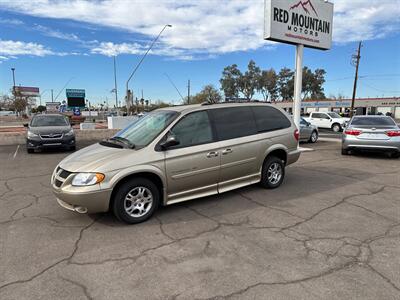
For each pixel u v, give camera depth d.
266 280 2.96
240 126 5.52
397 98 58.78
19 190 6.30
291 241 3.78
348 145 10.09
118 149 4.59
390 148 9.48
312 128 15.08
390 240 3.77
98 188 4.05
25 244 3.78
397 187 6.20
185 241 3.83
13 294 2.78
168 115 4.99
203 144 4.93
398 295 2.70
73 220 4.55
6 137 14.70
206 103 5.31
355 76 40.66
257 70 83.00
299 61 10.66
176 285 2.90
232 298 2.69
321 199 5.43
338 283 2.88
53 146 11.66
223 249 3.60
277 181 6.15
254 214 4.71
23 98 67.44
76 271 3.16
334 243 3.71
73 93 34.78
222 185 5.25
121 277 3.04
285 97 83.25
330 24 11.19
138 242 3.81
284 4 9.84
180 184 4.71
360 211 4.80
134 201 4.39
